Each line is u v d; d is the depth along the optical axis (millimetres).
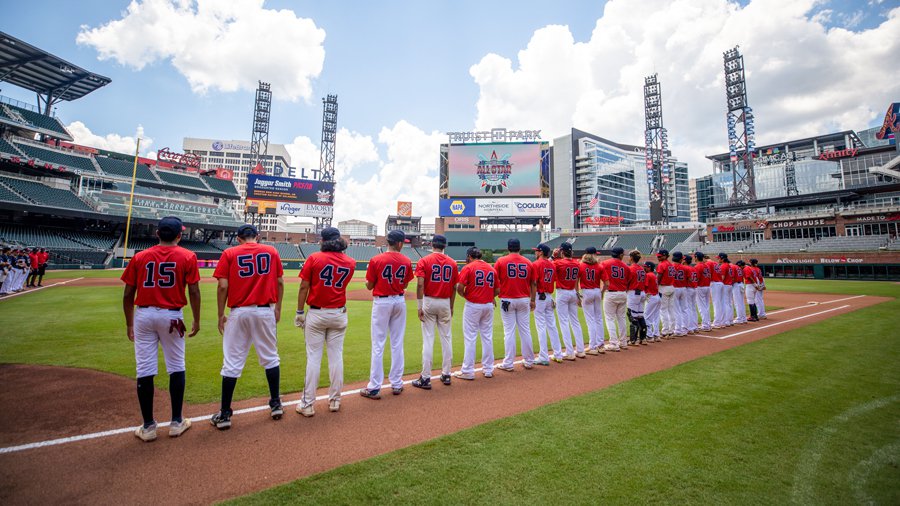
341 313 4492
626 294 8086
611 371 6199
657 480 2939
